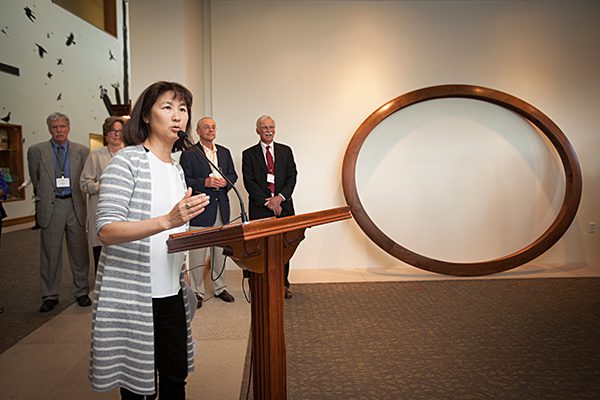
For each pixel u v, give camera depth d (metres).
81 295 3.69
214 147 3.75
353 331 3.02
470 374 2.39
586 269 4.53
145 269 1.47
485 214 4.80
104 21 8.30
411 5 4.66
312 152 4.73
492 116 4.75
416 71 4.70
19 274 4.76
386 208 4.79
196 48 4.40
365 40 4.68
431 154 4.76
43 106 8.63
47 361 2.64
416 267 4.33
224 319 3.32
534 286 3.98
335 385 2.29
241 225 1.35
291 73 4.68
